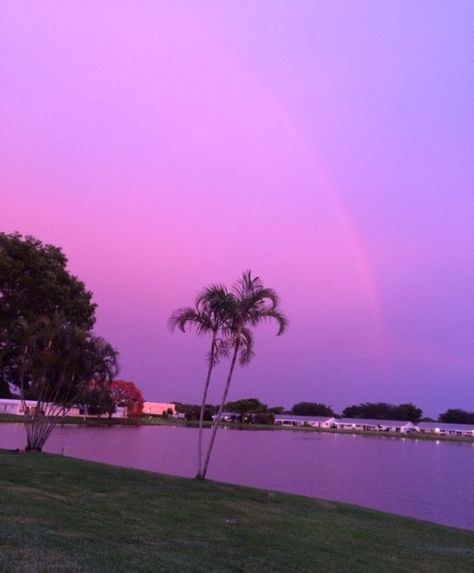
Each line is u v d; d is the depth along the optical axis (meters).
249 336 21.17
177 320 21.12
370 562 11.44
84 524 10.84
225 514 14.64
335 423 174.50
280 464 45.50
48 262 41.62
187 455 46.75
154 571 8.05
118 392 115.12
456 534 16.97
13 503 11.84
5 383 40.19
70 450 44.09
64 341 29.61
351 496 30.30
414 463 57.31
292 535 13.09
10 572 6.81
